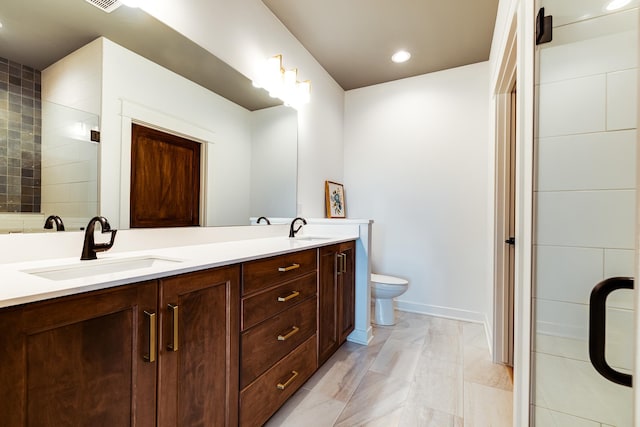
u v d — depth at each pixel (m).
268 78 2.15
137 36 1.39
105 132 1.28
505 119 2.12
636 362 0.37
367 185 3.29
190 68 1.64
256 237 2.11
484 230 2.77
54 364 0.68
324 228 2.50
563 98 0.92
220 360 1.11
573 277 0.91
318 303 1.79
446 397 1.62
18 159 1.05
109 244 1.17
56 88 1.14
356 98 3.38
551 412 0.96
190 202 1.66
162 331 0.90
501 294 2.04
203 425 1.04
